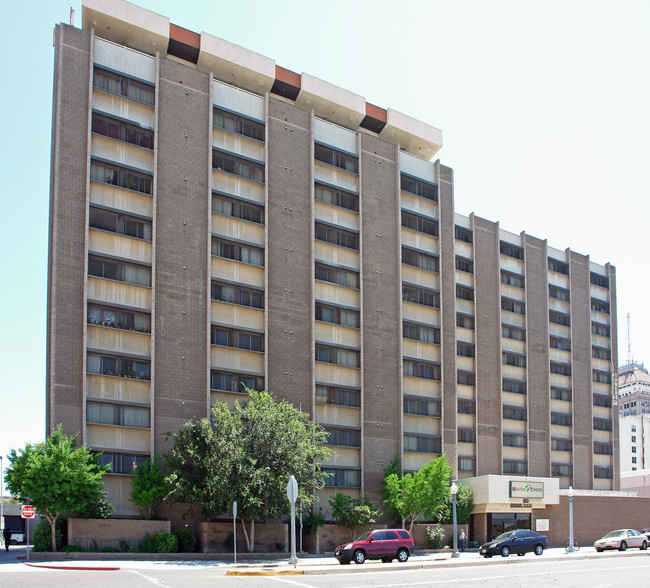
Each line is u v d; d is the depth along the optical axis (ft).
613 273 281.54
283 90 193.67
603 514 211.00
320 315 179.73
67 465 122.11
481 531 187.93
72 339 139.85
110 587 71.92
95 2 160.86
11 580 79.71
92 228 147.43
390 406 188.44
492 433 222.07
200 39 176.86
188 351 154.10
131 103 157.69
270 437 136.15
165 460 142.10
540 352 243.81
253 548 137.90
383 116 211.00
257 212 172.24
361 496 174.50
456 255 224.12
